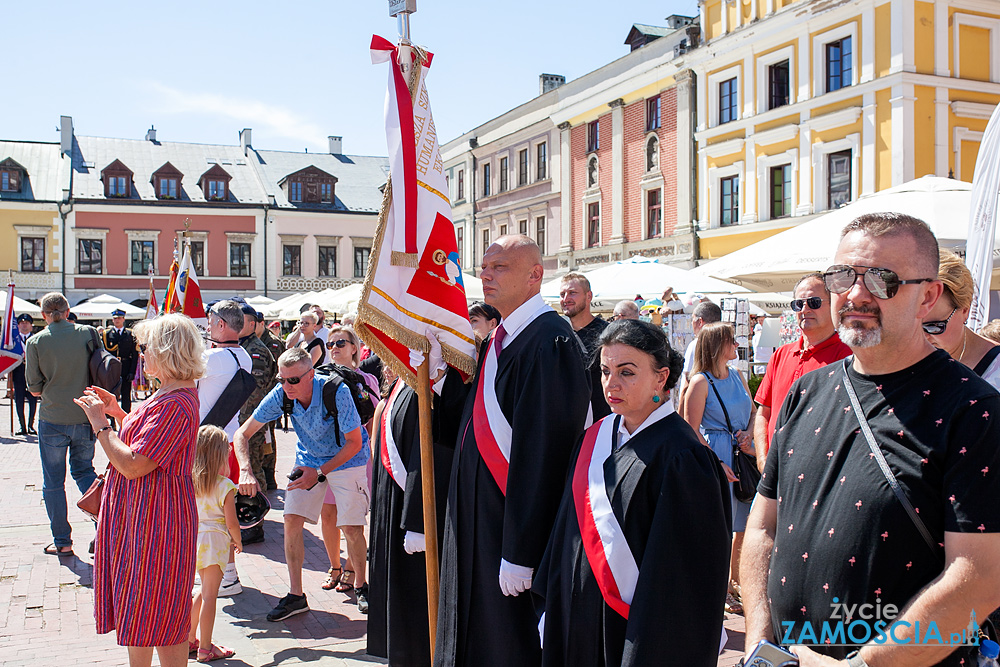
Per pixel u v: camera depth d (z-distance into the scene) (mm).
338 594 5492
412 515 3629
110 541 3307
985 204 4355
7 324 12828
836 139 18125
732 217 21172
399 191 3361
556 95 28469
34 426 14641
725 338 4863
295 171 44000
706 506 2383
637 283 11141
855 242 1991
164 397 3375
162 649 3322
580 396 3061
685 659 2273
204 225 40406
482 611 3127
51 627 4824
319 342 9516
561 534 2650
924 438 1831
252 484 4867
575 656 2484
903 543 1820
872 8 17250
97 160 41250
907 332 1924
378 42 3438
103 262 39031
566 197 27875
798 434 2141
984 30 17719
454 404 3699
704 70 21734
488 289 3285
